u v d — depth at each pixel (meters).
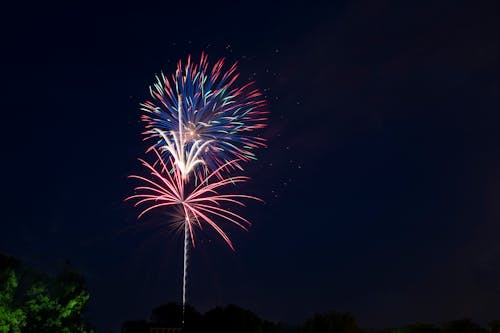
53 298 58.97
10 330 54.47
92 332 63.59
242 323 73.69
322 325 74.12
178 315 79.62
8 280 54.94
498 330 72.88
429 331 73.31
